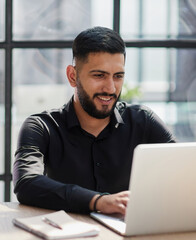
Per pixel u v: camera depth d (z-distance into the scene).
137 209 1.37
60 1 3.47
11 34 3.08
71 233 1.33
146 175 1.35
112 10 3.17
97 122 1.95
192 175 1.41
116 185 1.98
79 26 3.52
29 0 3.39
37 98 3.63
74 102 1.96
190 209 1.43
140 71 3.64
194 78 3.62
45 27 3.44
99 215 1.52
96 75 1.78
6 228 1.41
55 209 1.59
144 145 1.35
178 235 1.42
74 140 1.95
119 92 1.83
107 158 1.97
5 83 3.09
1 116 3.13
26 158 1.77
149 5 3.50
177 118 3.73
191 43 3.35
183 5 3.56
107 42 1.77
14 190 1.70
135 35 3.48
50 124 1.96
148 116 2.09
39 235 1.34
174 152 1.37
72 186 1.60
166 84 3.67
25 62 3.45
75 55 1.84
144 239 1.37
